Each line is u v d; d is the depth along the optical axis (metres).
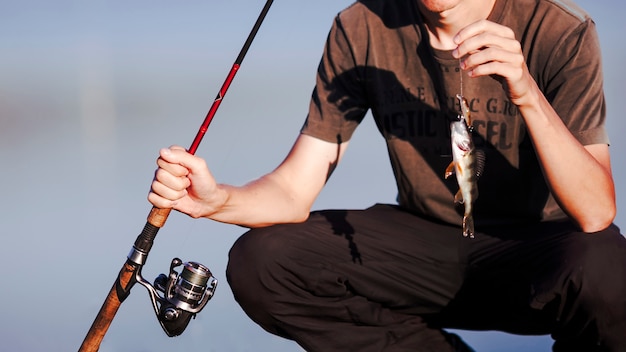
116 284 3.52
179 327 3.54
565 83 3.62
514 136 3.75
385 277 3.84
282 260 3.73
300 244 3.79
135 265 3.48
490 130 3.77
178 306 3.50
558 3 3.65
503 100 3.72
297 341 3.86
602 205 3.47
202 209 3.61
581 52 3.60
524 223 3.88
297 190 3.99
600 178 3.44
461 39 3.22
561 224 3.78
